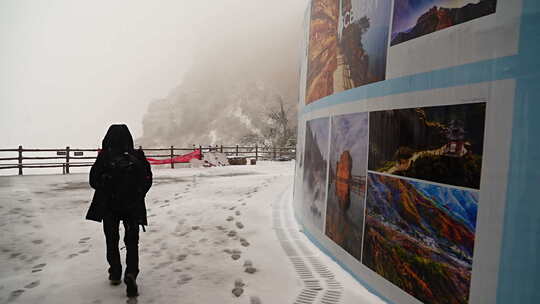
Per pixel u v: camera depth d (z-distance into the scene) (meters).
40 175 14.83
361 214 3.75
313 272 4.09
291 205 8.52
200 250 4.93
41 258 4.59
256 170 18.56
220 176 15.23
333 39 4.73
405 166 3.04
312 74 5.87
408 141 3.01
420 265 2.82
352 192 3.97
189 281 3.79
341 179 4.28
